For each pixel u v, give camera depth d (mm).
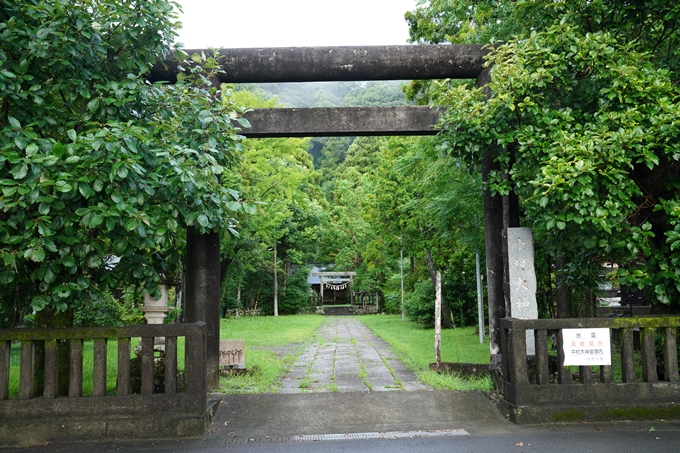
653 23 7184
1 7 5375
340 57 7609
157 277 5746
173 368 5414
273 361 10250
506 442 4965
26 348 5293
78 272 5641
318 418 5902
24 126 5418
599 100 6344
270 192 17203
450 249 18797
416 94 18031
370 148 43562
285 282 39219
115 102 5434
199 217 5336
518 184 6531
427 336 15914
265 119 7691
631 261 7027
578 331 5719
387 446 4906
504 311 7414
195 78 7410
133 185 5078
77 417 5246
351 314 42000
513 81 6238
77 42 5328
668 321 5777
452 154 6855
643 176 6512
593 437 5059
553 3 6996
